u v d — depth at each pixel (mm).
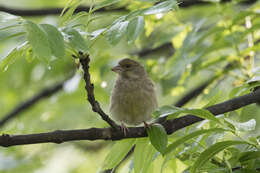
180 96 17438
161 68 13070
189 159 7508
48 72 17312
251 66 11211
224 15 11367
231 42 10961
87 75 7102
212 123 7969
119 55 12812
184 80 12141
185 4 15188
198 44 11141
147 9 6414
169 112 6586
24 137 7477
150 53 15711
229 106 8406
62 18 6879
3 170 14281
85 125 18344
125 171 10727
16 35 5715
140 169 7777
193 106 10891
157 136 7125
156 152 7969
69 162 18906
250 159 6941
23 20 5797
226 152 7551
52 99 17438
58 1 19016
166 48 15555
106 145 19594
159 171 8242
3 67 6512
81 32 6504
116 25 6367
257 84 8578
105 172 10078
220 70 11883
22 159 14883
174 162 8250
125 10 13734
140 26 6203
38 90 18641
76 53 6875
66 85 13891
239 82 11273
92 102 7328
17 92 18781
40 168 15539
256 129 13500
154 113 6648
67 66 17453
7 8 14586
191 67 11852
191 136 6438
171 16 12047
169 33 12016
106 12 13820
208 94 10750
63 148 19250
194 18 16688
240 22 11680
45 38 5676
